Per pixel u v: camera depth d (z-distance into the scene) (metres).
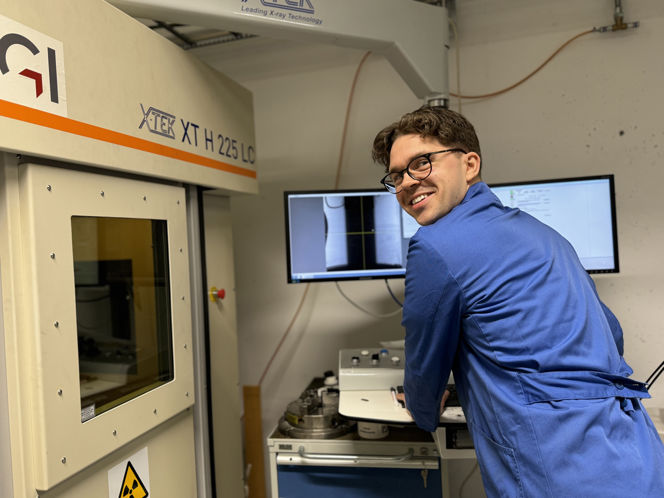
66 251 0.79
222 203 1.45
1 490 0.74
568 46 1.66
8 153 0.71
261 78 1.99
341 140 1.91
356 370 1.38
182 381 1.10
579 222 1.43
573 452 0.70
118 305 1.25
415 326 0.90
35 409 0.72
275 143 1.98
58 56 0.75
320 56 1.92
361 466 1.28
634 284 1.62
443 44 1.36
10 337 0.73
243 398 2.00
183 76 1.10
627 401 0.76
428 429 1.06
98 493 0.87
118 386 1.07
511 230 0.86
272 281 1.99
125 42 0.91
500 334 0.79
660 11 1.57
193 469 1.18
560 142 1.68
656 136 1.59
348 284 1.91
